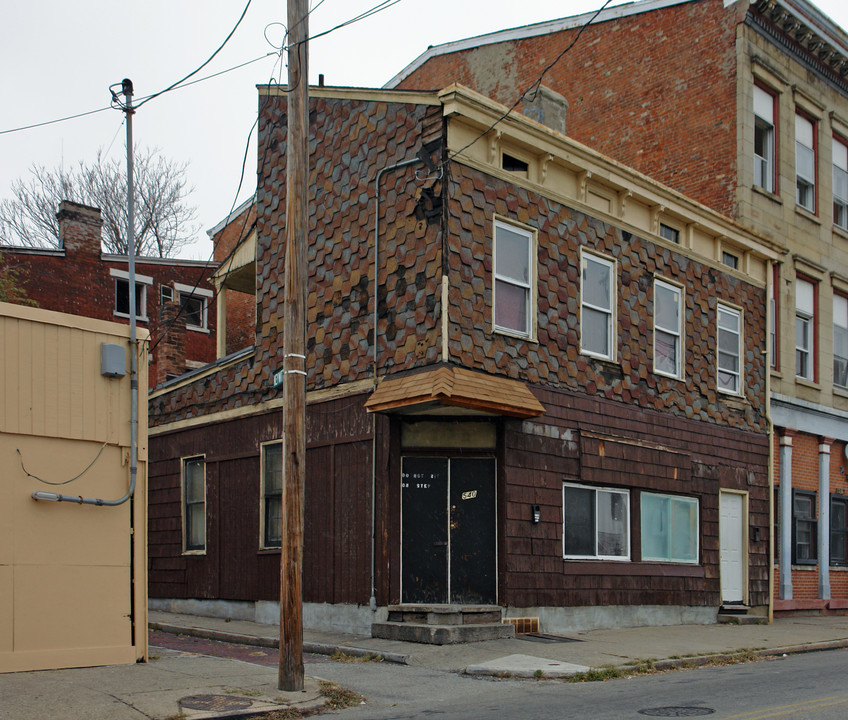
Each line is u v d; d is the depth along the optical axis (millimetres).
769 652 14609
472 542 15047
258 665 11867
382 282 15727
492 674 11508
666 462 18406
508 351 15359
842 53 25719
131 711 8844
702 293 20016
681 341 19266
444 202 14750
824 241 25531
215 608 18391
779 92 24328
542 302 16141
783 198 24094
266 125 19250
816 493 24031
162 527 20234
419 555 14969
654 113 24562
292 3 11148
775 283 23719
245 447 18266
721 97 23219
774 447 22734
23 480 10914
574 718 8555
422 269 14945
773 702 9453
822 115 25984
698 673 12242
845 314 26375
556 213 16656
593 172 17297
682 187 23734
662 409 18516
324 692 10055
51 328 11391
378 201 16078
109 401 11844
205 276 32188
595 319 17391
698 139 23562
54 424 11242
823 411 24234
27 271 27141
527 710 9078
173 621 17391
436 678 11406
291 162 10992
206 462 19234
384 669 12023
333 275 16844
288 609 10227
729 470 20156
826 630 18609
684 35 24172
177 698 9414
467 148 15258
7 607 10602
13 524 10766
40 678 10180
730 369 20828
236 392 18766
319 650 13664
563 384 16344
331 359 16516
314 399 16656
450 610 13984
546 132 16234
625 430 17516
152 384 26578
